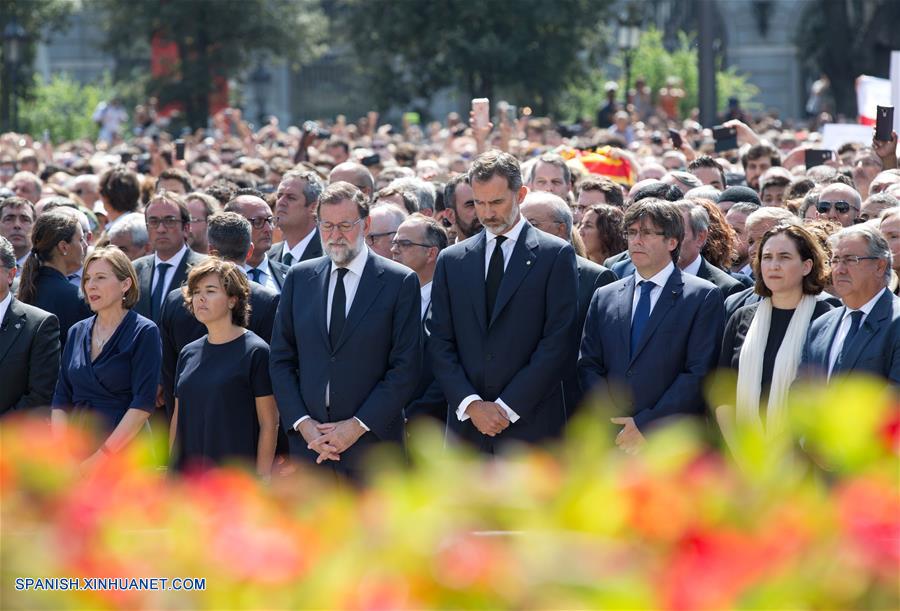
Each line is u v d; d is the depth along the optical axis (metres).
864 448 6.21
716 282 19.81
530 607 5.64
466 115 92.56
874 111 39.50
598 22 90.94
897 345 15.69
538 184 25.12
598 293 18.30
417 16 87.25
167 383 19.86
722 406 16.62
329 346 17.44
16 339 19.31
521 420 17.55
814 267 16.77
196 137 72.56
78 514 6.54
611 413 17.50
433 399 19.50
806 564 5.79
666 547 5.93
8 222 24.81
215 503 6.75
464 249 18.08
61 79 137.25
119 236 24.11
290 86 143.00
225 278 17.91
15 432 6.88
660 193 22.47
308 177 23.44
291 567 6.05
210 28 106.62
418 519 5.97
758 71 138.12
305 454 17.27
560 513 5.99
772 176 28.97
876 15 108.19
